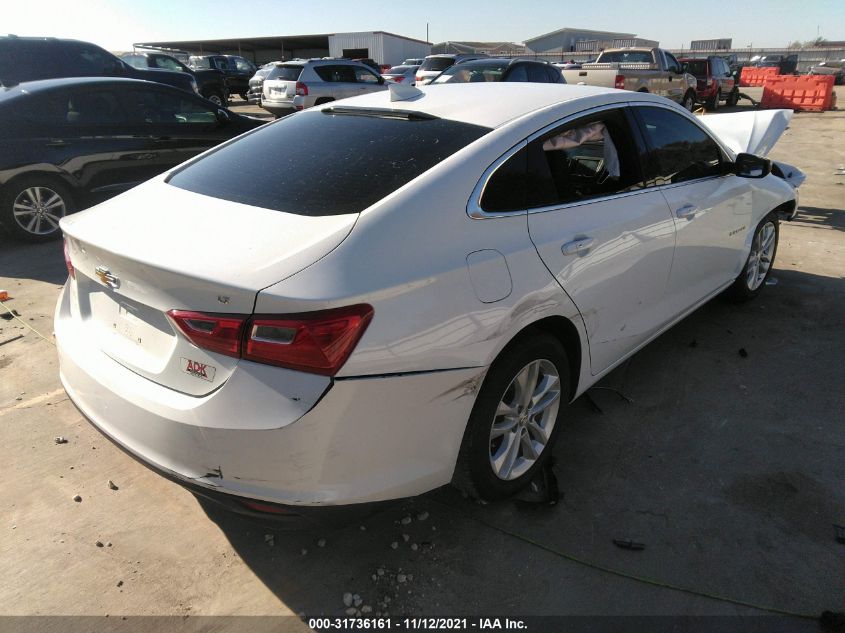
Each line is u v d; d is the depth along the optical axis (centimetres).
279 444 184
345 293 183
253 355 183
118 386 213
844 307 466
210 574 231
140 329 214
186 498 270
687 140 352
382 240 201
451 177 225
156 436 201
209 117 735
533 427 264
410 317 196
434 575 230
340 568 234
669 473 283
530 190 249
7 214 614
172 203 241
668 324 353
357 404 189
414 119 267
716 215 367
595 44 5500
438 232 213
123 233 218
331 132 275
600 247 270
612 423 321
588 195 277
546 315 245
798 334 422
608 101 300
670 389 354
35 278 534
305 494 192
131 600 220
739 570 230
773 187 440
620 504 264
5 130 599
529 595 222
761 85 2892
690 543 243
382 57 4266
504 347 233
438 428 213
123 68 1109
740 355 392
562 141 269
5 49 966
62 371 249
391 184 223
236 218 219
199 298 188
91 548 242
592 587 224
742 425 320
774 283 514
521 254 234
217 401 188
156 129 688
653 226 306
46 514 259
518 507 262
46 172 623
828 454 296
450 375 209
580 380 286
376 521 255
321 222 208
